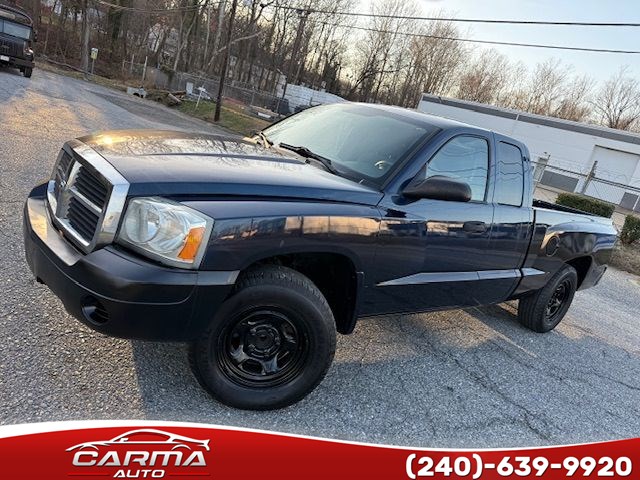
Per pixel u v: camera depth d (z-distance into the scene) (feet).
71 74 111.14
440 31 229.66
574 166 127.65
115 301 7.96
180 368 10.41
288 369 9.73
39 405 8.50
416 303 12.28
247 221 8.61
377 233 10.37
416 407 11.27
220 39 176.24
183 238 8.18
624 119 223.10
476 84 240.12
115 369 9.86
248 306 8.94
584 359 16.71
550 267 16.55
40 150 26.53
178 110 99.71
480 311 19.01
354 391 11.28
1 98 40.98
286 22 204.13
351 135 12.80
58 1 185.26
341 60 236.63
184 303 8.23
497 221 13.53
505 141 14.15
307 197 9.63
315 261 10.71
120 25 174.40
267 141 13.14
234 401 9.46
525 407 12.45
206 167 9.36
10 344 9.74
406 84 241.35
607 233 18.93
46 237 9.02
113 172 8.52
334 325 9.76
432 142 11.93
